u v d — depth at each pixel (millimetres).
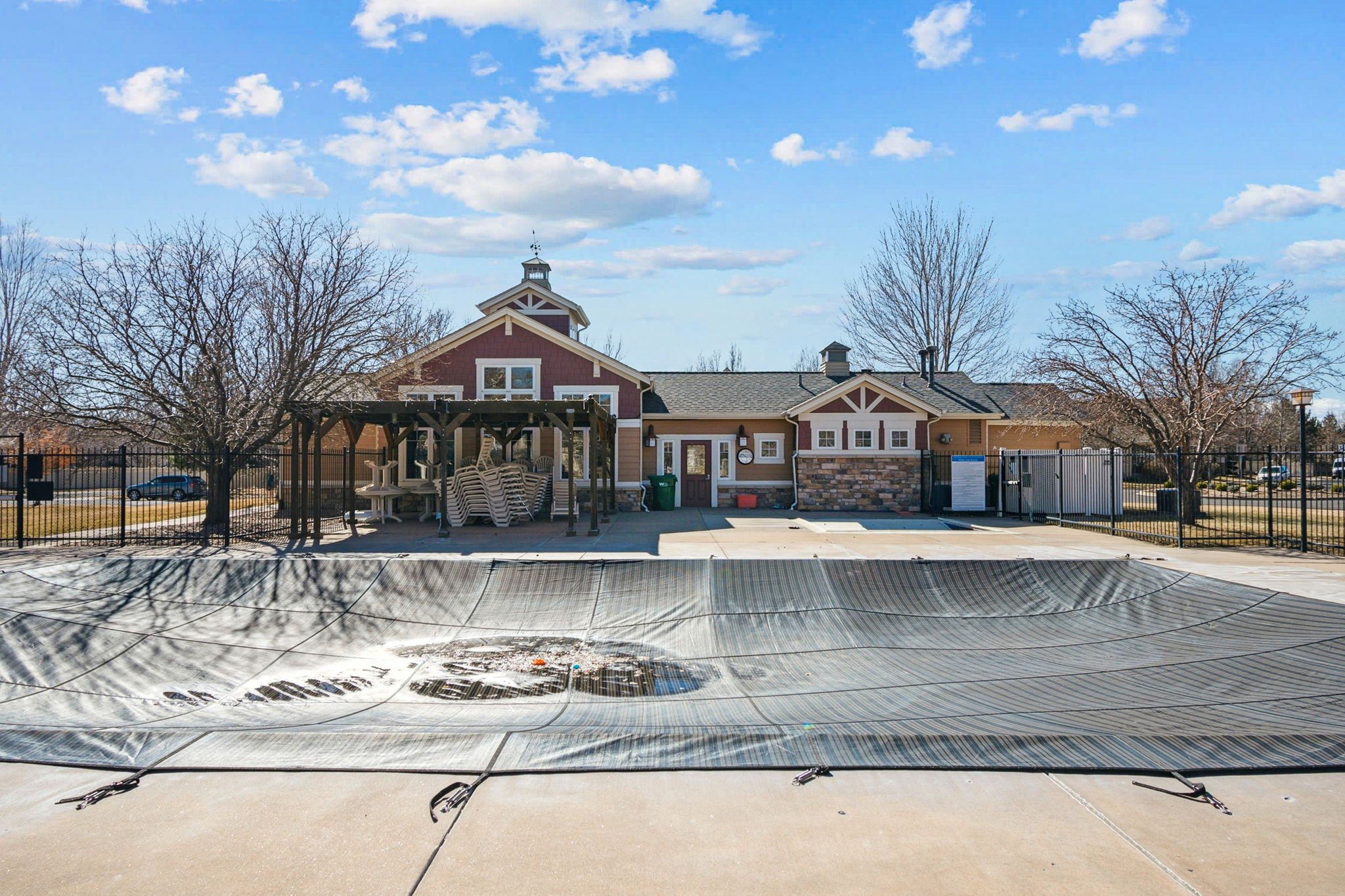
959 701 7008
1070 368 19859
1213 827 4535
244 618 10164
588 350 21719
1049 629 9781
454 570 11133
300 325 17609
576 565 11141
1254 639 8594
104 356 16250
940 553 12797
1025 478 20500
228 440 16922
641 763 5359
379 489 18422
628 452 22203
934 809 4754
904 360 40719
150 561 11195
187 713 7301
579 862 4184
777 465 23922
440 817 4680
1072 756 5379
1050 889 3908
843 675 8203
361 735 5754
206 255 17078
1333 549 13406
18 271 31203
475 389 21750
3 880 4059
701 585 10812
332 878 4043
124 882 4027
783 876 4043
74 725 6828
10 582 10695
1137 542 14883
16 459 16141
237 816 4723
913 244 40188
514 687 7922
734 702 7234
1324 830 4488
